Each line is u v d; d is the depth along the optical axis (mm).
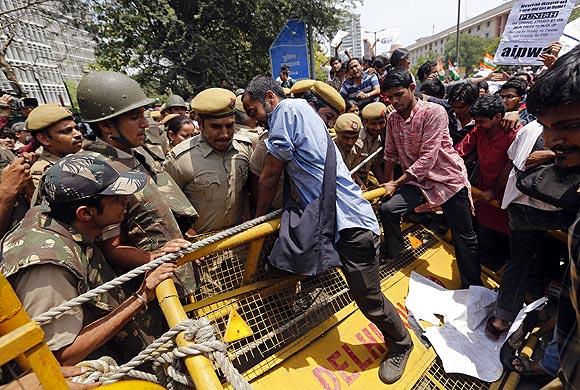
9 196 2322
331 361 2096
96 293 1362
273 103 2227
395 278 2977
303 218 1867
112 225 1656
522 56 4773
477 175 3529
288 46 7770
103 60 15094
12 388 950
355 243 1931
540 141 2164
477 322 2584
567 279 1011
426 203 2961
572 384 974
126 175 1560
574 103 1000
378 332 2355
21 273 1303
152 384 1194
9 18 11766
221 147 2338
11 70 10625
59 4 13281
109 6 13500
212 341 1290
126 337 1773
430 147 2703
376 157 3732
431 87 4637
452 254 3418
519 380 2258
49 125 2582
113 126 1870
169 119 4188
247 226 1893
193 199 2357
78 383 1220
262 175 2027
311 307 2240
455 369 2250
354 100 6055
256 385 1873
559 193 1995
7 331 812
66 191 1378
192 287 1921
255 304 2092
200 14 14461
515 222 2375
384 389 2049
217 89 2289
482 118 3039
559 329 1041
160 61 14844
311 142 1885
